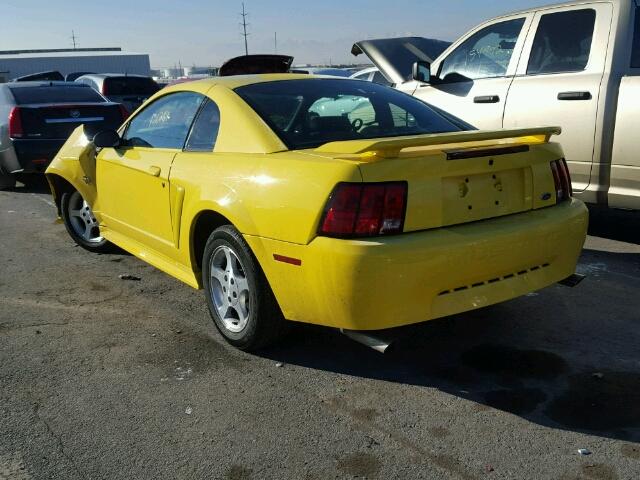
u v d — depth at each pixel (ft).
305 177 9.88
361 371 11.20
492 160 10.19
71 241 20.34
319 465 8.61
